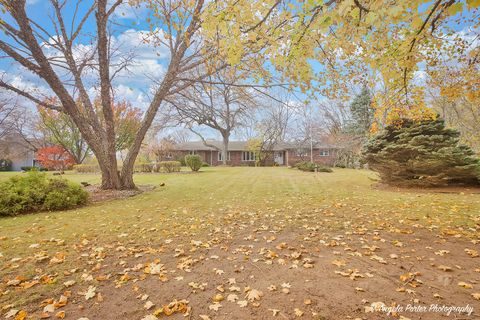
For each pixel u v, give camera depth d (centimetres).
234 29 383
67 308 230
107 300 243
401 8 265
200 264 323
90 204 764
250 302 236
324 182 1277
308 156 3697
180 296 249
